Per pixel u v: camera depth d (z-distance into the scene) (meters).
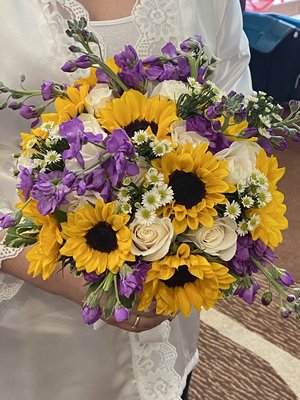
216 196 0.60
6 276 0.84
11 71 0.77
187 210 0.59
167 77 0.67
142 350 0.96
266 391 1.65
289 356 1.76
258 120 0.65
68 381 0.97
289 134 0.66
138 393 0.98
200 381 1.68
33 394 0.97
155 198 0.58
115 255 0.59
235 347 1.78
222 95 0.64
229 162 0.62
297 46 2.69
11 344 0.92
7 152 0.81
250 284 0.66
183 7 0.85
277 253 2.16
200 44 0.70
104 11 0.82
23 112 0.70
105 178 0.58
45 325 0.91
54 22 0.77
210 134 0.63
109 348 0.95
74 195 0.60
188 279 0.63
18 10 0.76
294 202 2.42
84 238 0.60
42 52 0.77
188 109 0.64
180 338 1.06
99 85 0.68
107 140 0.58
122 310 0.59
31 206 0.61
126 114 0.63
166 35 0.85
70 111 0.66
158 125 0.63
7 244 0.64
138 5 0.82
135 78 0.66
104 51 0.80
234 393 1.65
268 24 2.76
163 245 0.59
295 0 3.18
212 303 0.63
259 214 0.63
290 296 0.64
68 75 0.78
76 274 0.64
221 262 0.63
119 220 0.59
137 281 0.58
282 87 2.79
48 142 0.62
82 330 0.93
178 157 0.60
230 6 0.93
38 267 0.63
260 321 1.86
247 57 1.00
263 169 0.65
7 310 0.89
